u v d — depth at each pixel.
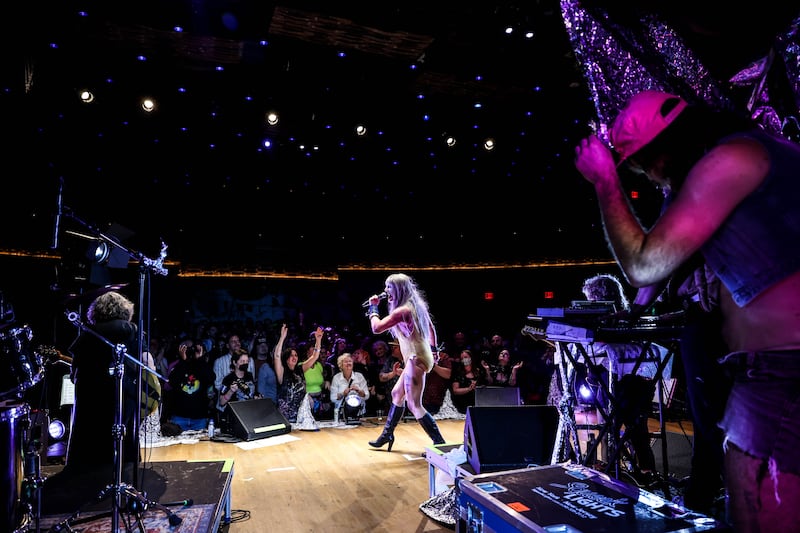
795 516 0.95
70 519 2.42
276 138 7.66
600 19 1.89
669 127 1.14
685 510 1.76
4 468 2.24
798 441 0.95
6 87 5.71
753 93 1.89
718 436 1.66
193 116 6.95
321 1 4.53
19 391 2.43
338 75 6.05
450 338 11.96
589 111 6.53
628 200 1.15
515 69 5.69
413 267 12.66
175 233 11.26
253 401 6.37
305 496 3.99
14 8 4.67
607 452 3.23
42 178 8.02
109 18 4.88
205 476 3.42
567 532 1.62
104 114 6.65
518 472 2.23
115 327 3.52
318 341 7.24
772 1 1.76
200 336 9.61
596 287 3.58
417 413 4.73
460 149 8.36
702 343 1.62
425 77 6.03
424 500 3.88
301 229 12.20
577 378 3.35
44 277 9.55
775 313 1.00
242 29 5.03
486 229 11.95
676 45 1.90
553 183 9.94
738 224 1.02
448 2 4.46
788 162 1.00
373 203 12.12
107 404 3.52
